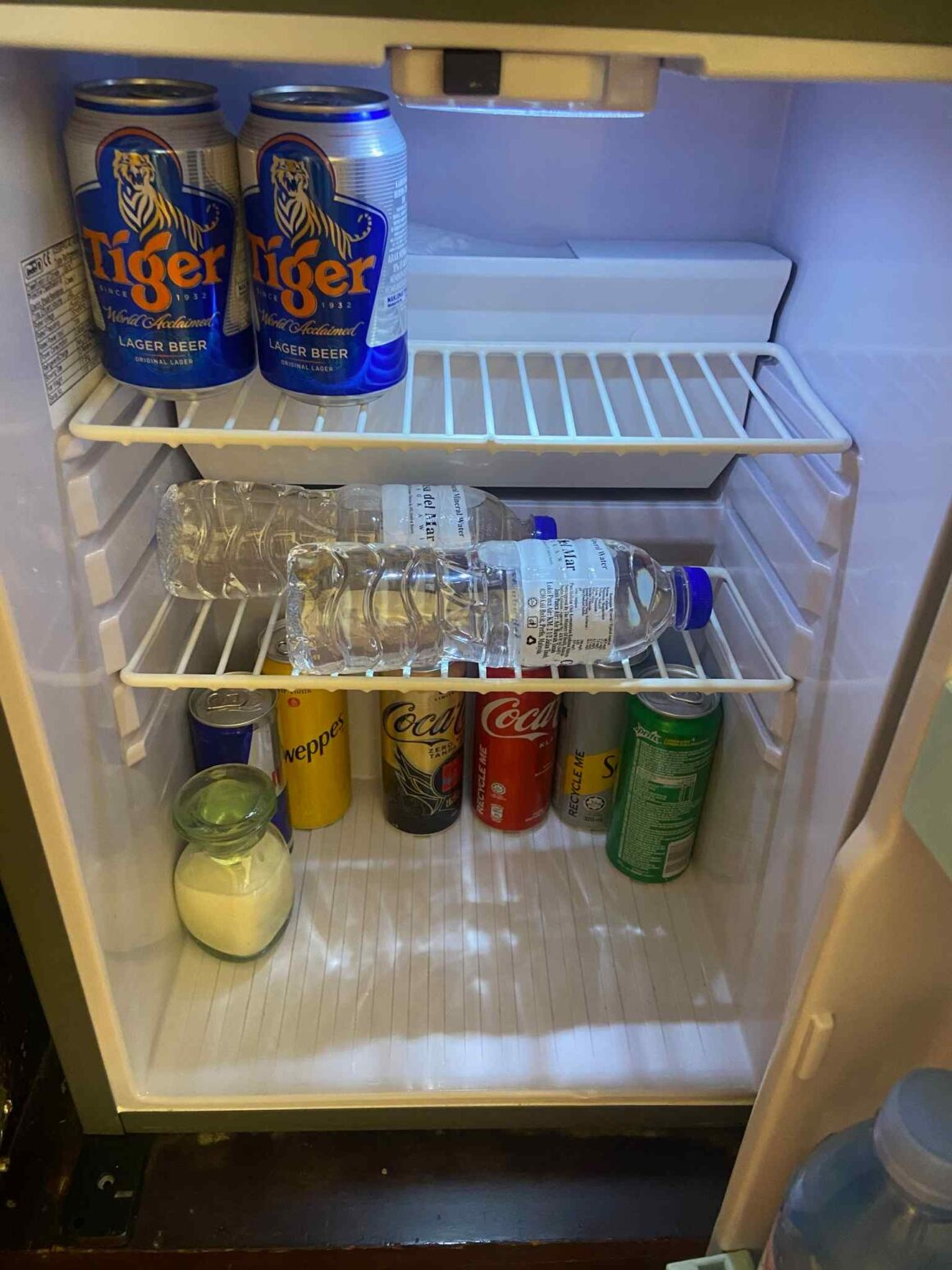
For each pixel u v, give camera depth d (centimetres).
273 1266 85
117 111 62
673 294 87
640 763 104
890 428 66
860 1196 65
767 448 72
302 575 88
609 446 72
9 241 59
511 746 111
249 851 98
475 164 89
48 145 65
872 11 49
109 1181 89
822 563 77
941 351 59
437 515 85
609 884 113
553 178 90
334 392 70
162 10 48
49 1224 87
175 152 63
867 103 71
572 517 103
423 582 89
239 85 83
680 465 98
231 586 95
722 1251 82
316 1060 93
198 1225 87
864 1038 68
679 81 85
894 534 65
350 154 63
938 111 60
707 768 105
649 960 105
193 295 67
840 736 73
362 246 66
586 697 109
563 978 102
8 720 65
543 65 52
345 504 94
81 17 49
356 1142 93
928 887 60
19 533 62
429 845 117
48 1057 98
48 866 73
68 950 78
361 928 107
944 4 49
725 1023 98
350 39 49
